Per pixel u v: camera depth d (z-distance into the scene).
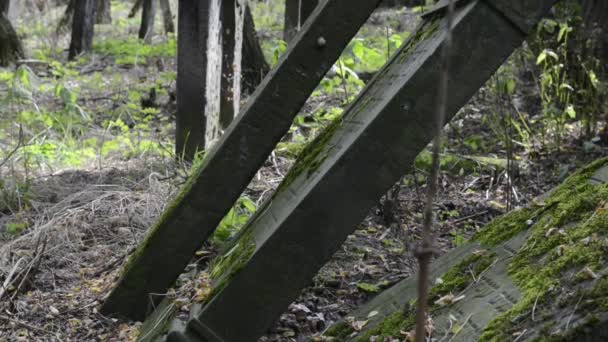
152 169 6.95
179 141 7.23
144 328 3.78
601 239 2.80
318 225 3.04
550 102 7.64
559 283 2.70
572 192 3.30
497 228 3.48
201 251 4.81
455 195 6.16
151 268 3.98
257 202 5.45
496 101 7.35
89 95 11.96
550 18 7.97
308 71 3.53
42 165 7.49
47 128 8.57
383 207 5.56
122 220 5.51
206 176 3.80
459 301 3.07
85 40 16.69
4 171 6.96
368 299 4.24
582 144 7.15
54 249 5.05
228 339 3.05
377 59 7.35
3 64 14.96
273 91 3.59
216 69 7.46
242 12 8.41
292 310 3.99
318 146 3.62
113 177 6.76
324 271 4.63
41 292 4.52
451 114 3.01
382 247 5.06
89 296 4.42
